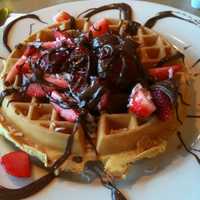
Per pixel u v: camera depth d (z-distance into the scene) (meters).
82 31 0.30
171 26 0.33
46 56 0.27
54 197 0.23
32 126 0.24
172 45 0.31
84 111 0.24
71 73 0.26
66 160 0.24
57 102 0.25
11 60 0.29
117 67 0.25
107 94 0.25
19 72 0.28
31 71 0.27
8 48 0.32
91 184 0.23
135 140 0.24
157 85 0.24
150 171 0.24
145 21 0.34
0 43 0.33
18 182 0.23
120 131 0.24
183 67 0.28
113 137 0.23
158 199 0.22
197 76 0.29
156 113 0.24
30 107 0.25
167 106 0.24
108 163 0.23
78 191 0.23
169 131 0.25
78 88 0.25
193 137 0.25
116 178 0.23
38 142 0.24
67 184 0.23
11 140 0.25
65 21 0.32
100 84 0.25
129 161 0.23
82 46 0.27
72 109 0.24
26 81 0.27
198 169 0.23
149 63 0.28
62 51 0.27
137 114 0.24
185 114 0.26
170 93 0.24
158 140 0.24
